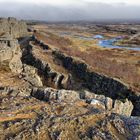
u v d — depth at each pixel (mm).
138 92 82188
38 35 175750
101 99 53750
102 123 35281
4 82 58438
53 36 198750
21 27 176375
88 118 36344
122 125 35500
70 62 111500
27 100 41844
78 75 103438
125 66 125812
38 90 48719
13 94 44906
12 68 76438
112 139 32156
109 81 90625
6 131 32062
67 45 181375
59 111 37969
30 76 73438
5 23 155625
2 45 83000
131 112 70938
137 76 108625
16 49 94875
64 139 31547
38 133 31938
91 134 32781
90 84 96250
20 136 31078
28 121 34250
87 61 119250
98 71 101812
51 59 116000
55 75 96250
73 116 36438
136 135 33469
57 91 47188
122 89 85500
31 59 110625
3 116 35438
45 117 35438
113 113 39031
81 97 52406
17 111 37250
